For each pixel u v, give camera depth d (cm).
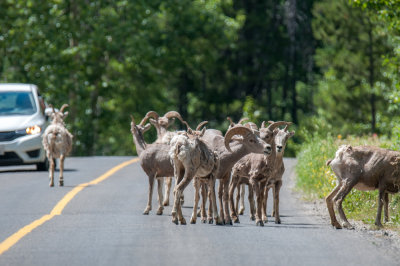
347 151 4772
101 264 3475
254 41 19975
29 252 3772
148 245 3934
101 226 4569
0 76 15412
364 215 5159
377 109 14588
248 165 4947
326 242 4069
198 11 15850
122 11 15512
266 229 4556
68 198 5925
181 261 3534
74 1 15162
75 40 15412
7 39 14938
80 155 15762
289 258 3616
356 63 14650
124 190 6488
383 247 3931
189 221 4869
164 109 17588
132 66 15900
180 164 4734
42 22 14975
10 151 7994
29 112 8350
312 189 6475
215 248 3859
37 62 15225
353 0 7050
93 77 15762
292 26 19450
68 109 15688
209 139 4981
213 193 4753
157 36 15638
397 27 6994
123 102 16962
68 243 3997
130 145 17175
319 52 16162
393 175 4719
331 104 14962
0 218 4978
